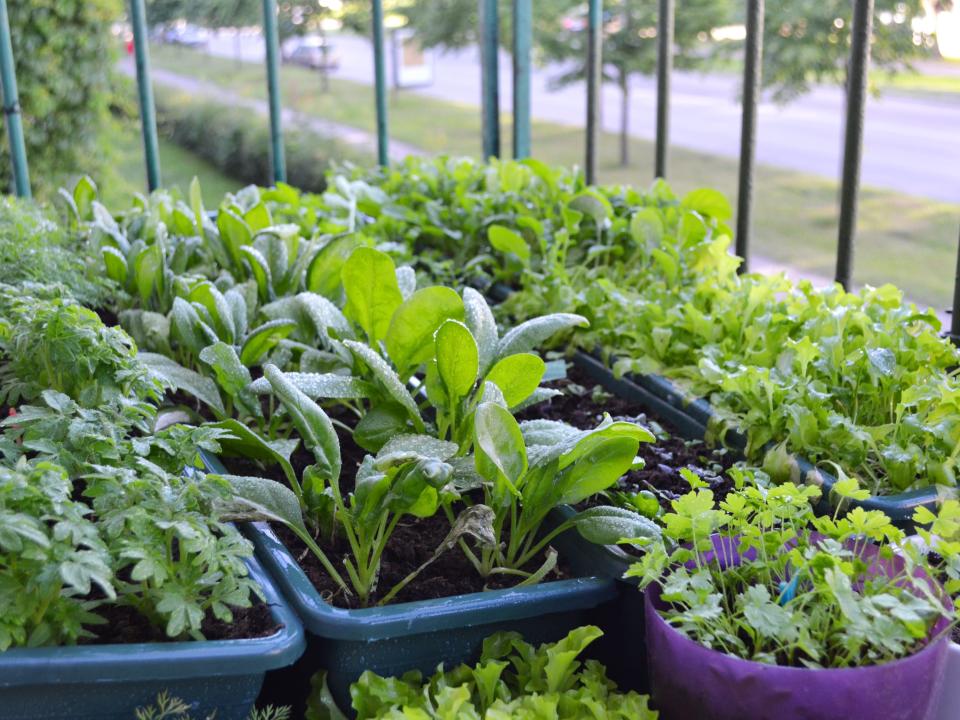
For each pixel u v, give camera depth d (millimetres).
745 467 1928
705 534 1495
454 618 1534
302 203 3477
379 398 1963
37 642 1375
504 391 1834
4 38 3350
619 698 1477
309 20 8242
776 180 8414
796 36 6727
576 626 1676
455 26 10148
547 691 1505
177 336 2240
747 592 1464
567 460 1700
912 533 1757
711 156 9656
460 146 11188
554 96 14930
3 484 1339
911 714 1344
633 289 2873
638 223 2904
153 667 1359
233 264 2691
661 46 3182
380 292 2020
